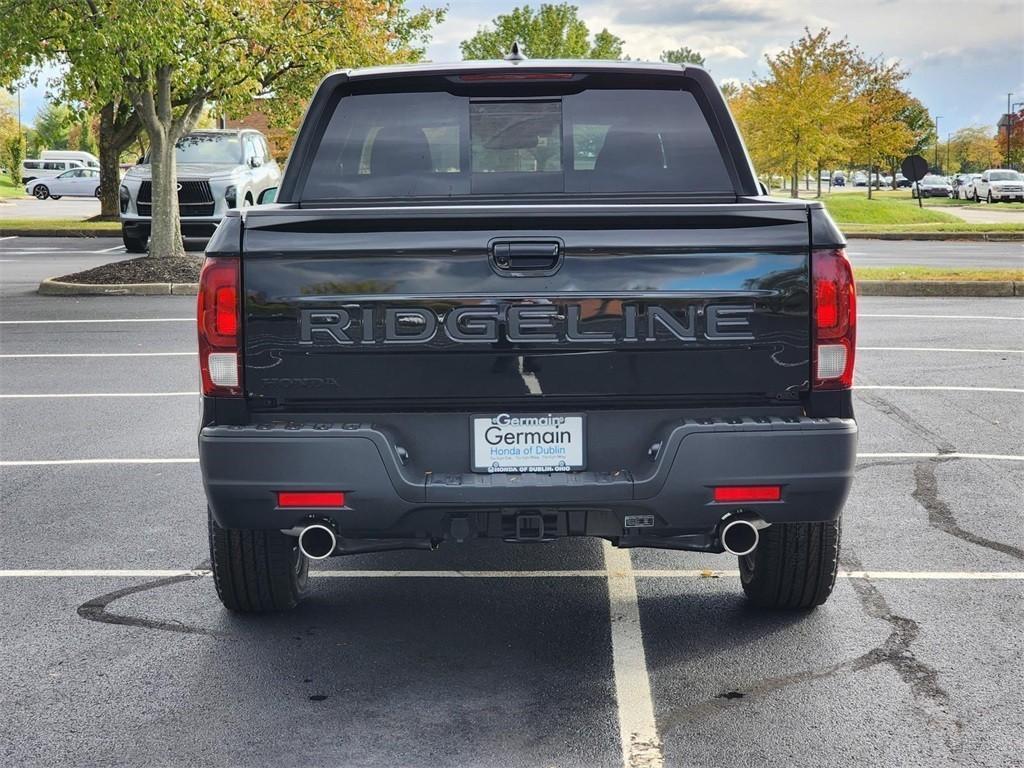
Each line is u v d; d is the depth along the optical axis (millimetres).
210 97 21031
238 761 3926
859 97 56594
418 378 4375
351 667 4727
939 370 11352
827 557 5047
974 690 4449
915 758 3912
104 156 37656
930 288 17812
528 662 4762
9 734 4141
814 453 4367
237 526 4496
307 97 24531
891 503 7031
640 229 4336
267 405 4430
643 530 4477
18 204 61312
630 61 5336
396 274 4340
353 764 3896
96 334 14125
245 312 4375
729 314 4371
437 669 4699
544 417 4398
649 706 4328
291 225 4344
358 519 4391
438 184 5207
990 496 7168
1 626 5207
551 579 5840
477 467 4406
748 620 5219
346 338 4359
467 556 6238
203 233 24078
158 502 7184
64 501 7215
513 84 5203
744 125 50219
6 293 18625
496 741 4059
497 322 4348
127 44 17953
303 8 20734
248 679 4613
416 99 5230
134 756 3967
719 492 4367
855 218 40406
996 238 31812
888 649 4859
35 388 10820
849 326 4406
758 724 4172
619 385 4383
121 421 9438
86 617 5316
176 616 5328
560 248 4328
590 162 5211
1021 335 13539
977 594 5523
